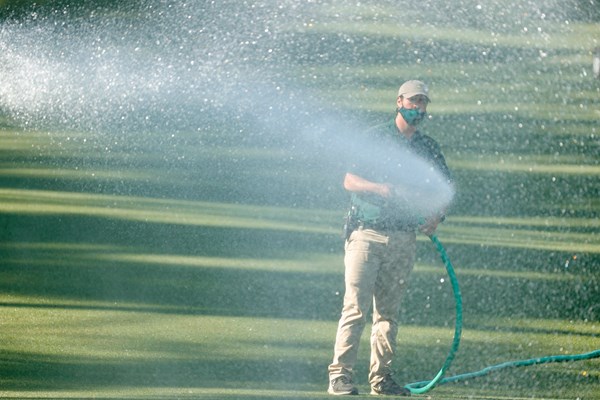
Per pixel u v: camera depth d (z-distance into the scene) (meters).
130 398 23.12
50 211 48.62
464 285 39.22
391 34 101.44
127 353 27.89
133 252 41.38
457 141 78.88
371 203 24.30
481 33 93.50
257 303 34.47
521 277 40.78
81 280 36.69
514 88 86.81
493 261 43.50
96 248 41.88
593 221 55.03
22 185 57.00
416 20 100.00
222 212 51.56
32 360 26.86
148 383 25.09
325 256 42.28
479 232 50.25
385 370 24.89
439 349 30.12
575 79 85.44
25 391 23.94
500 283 39.47
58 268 38.31
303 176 64.56
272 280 37.84
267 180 63.59
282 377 26.23
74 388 24.38
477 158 75.25
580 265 43.38
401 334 31.59
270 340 29.92
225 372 26.44
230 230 46.47
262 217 50.50
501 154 75.75
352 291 24.42
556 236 50.19
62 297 34.22
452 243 46.34
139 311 32.81
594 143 76.25
